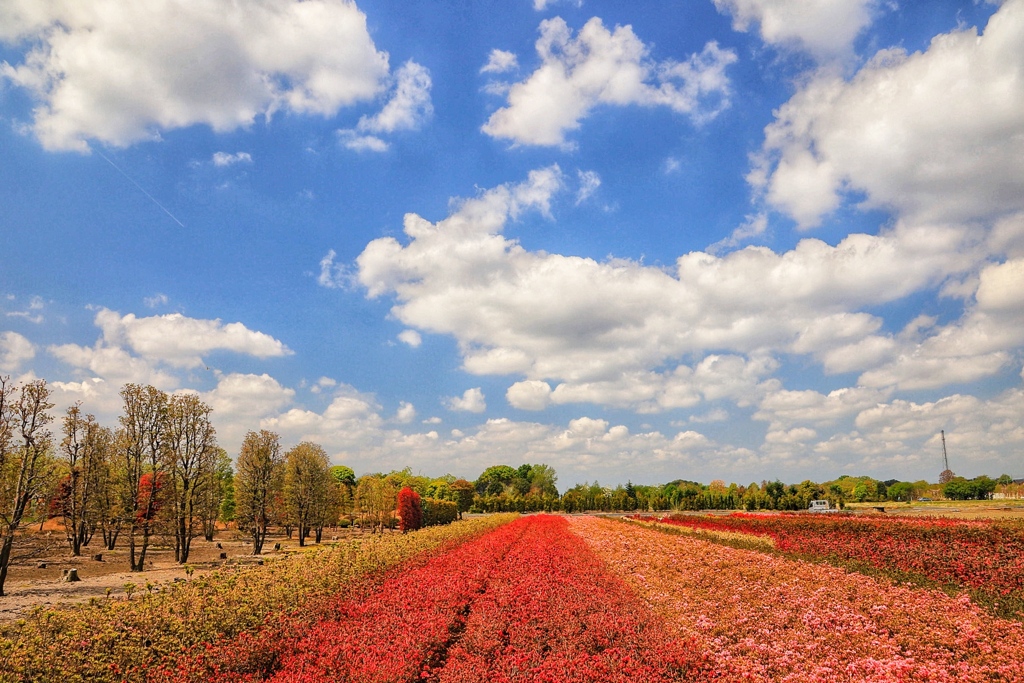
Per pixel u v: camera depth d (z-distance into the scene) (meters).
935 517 30.59
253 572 17.94
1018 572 16.14
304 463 49.25
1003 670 10.20
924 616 13.45
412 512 55.66
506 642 12.46
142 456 32.91
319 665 10.65
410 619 13.54
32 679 9.01
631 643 12.09
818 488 71.19
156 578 26.94
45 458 27.22
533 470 119.38
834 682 10.41
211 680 10.31
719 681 10.61
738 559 23.20
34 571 30.25
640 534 35.81
